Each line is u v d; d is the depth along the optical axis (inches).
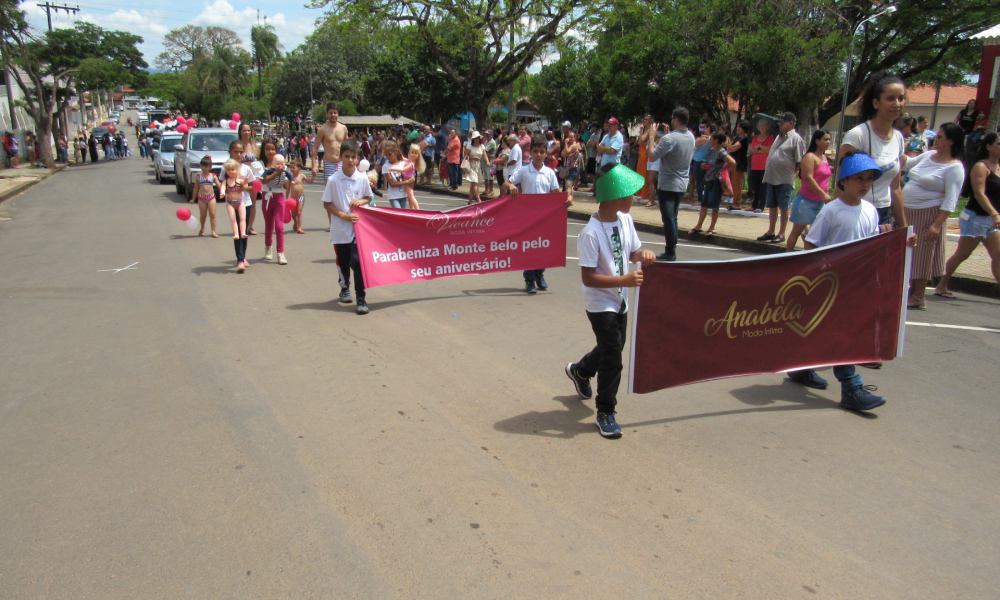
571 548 120.1
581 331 250.7
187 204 662.5
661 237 465.4
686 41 793.6
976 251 377.7
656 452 156.2
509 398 188.1
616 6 793.6
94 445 158.9
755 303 173.5
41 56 1534.2
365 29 793.6
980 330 253.1
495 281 335.6
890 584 111.3
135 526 126.8
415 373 206.7
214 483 141.7
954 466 150.8
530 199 299.9
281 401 184.4
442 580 111.5
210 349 228.1
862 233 182.5
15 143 1339.8
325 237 466.9
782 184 398.6
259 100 3174.2
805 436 165.2
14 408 180.2
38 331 249.3
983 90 733.9
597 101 1211.9
